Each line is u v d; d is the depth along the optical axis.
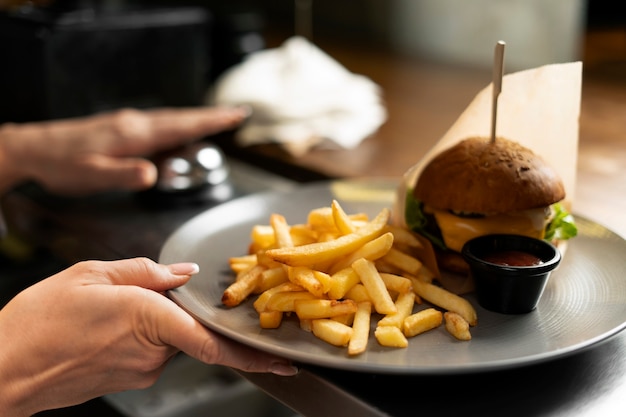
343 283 0.69
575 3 1.61
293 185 1.15
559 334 0.67
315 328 0.67
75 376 0.68
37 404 0.68
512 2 1.64
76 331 0.67
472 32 1.72
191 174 1.05
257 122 1.24
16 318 0.68
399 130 1.26
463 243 0.77
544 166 0.78
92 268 0.70
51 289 0.69
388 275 0.71
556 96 0.81
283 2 2.13
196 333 0.65
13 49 1.15
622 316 0.68
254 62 1.33
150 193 1.04
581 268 0.76
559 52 1.65
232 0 2.22
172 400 0.97
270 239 0.77
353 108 1.26
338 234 0.75
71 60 1.15
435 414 0.61
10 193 1.09
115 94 1.20
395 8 1.86
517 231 0.77
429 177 0.80
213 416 0.98
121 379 0.68
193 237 0.82
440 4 1.75
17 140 1.06
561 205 0.84
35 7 1.22
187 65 1.26
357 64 1.70
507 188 0.76
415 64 1.71
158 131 1.07
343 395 0.63
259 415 1.00
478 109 0.81
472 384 0.64
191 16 1.25
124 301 0.67
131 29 1.18
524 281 0.69
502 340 0.67
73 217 1.02
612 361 0.66
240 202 0.88
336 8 2.00
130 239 0.96
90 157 1.04
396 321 0.67
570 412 0.62
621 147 1.14
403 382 0.64
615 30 1.91
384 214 0.74
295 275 0.69
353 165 1.12
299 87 1.26
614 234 0.80
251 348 0.67
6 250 1.13
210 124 1.09
